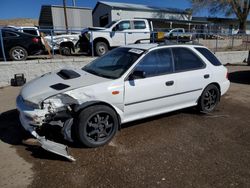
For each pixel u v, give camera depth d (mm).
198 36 16234
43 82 3781
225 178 2900
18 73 8516
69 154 3375
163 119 4805
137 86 3879
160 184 2764
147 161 3242
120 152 3469
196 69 4742
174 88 4363
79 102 3391
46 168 3053
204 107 5078
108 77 3857
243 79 9523
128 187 2707
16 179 2824
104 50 11789
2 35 9016
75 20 20203
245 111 5465
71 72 4062
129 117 3998
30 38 9531
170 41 4906
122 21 12203
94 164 3150
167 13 27875
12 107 5496
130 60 4047
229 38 19938
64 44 12516
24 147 3590
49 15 20000
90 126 3494
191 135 4098
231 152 3533
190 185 2758
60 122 3439
